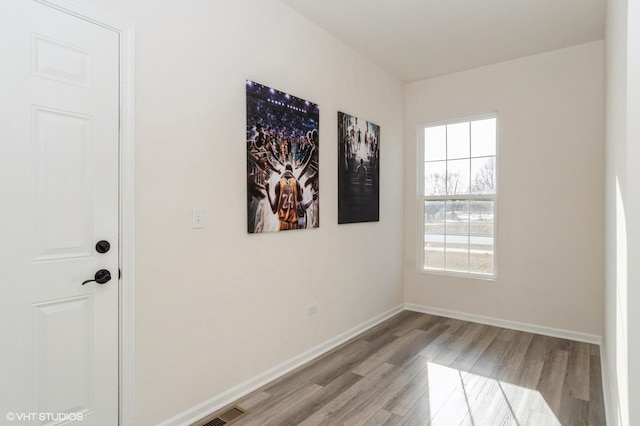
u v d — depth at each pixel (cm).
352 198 338
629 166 99
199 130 207
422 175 427
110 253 170
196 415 206
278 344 261
